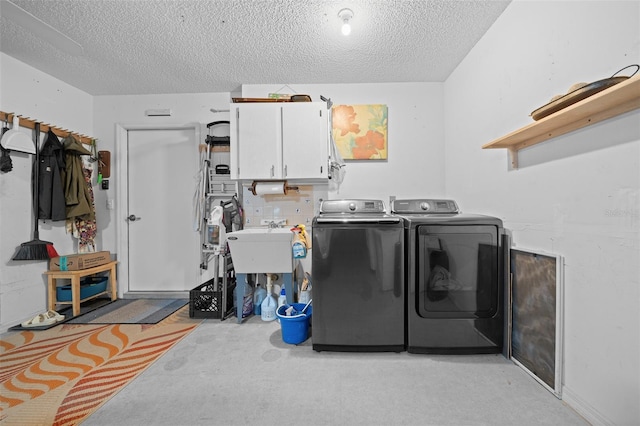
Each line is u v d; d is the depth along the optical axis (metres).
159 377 1.55
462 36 2.02
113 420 1.24
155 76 2.60
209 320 2.38
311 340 1.96
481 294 1.75
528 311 1.55
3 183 2.21
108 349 1.87
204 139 2.95
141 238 3.08
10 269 2.24
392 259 1.79
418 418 1.24
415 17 1.83
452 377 1.53
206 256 2.73
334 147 2.65
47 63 2.37
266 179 2.51
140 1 1.68
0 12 1.58
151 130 3.05
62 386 1.48
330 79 2.66
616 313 1.09
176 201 3.06
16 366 1.67
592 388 1.19
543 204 1.46
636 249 1.02
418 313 1.77
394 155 2.73
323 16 1.82
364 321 1.80
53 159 2.49
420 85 2.72
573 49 1.28
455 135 2.47
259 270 2.32
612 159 1.10
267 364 1.68
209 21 1.86
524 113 1.60
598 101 1.02
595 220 1.17
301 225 2.56
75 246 2.81
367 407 1.31
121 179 3.01
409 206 2.20
